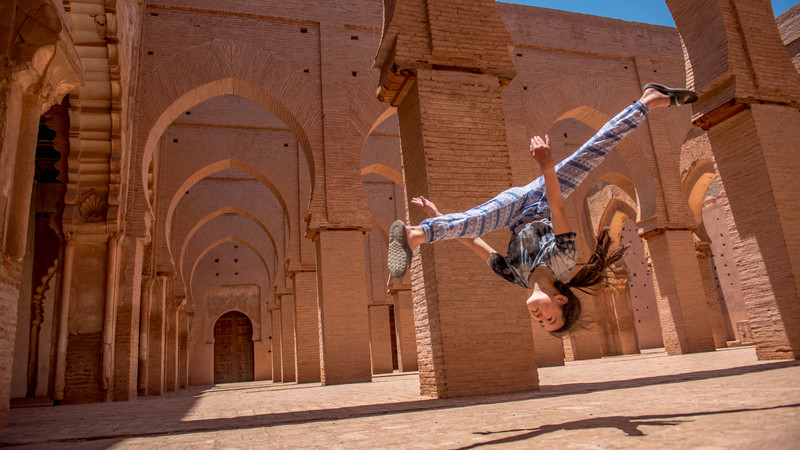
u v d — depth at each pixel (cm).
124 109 1088
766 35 876
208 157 1742
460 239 321
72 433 430
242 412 591
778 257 785
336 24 1484
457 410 435
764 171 809
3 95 540
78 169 1067
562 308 248
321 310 1323
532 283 258
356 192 1383
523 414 354
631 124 292
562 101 1639
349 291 1323
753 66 844
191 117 1750
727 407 280
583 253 1883
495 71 745
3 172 531
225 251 3025
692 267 1558
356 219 1359
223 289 2991
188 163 1720
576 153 290
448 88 720
